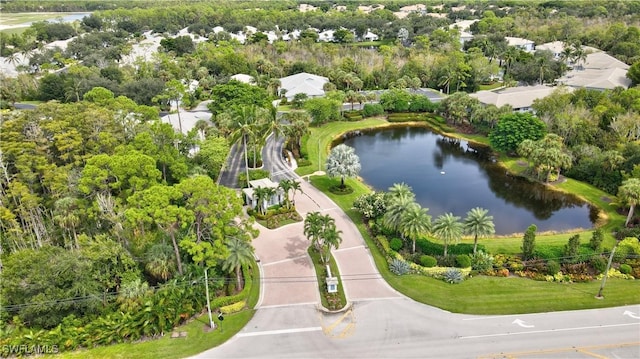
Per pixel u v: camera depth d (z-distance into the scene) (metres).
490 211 86.25
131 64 183.75
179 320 54.44
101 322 51.97
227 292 59.88
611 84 141.38
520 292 59.97
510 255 67.25
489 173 104.94
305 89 151.50
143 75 161.88
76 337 50.59
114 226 64.62
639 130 98.19
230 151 112.94
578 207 87.81
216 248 56.75
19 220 74.50
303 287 61.50
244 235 61.03
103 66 181.75
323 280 62.66
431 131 135.75
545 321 54.62
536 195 93.31
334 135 129.12
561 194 92.12
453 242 69.06
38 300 50.59
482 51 198.62
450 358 48.91
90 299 53.06
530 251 65.44
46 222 73.19
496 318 55.28
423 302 58.31
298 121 111.50
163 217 53.56
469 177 102.56
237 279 60.81
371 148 122.06
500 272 63.59
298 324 54.53
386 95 146.75
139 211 54.44
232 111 109.94
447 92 165.38
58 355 49.44
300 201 87.50
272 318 55.62
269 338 52.31
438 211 86.19
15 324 51.84
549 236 75.44
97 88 105.69
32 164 74.44
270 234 75.31
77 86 140.50
